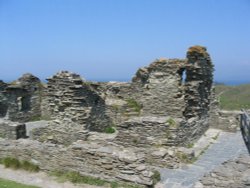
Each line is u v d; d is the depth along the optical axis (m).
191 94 25.27
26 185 16.33
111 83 32.44
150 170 16.23
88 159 16.84
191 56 25.73
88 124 23.14
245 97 59.84
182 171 18.06
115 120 29.17
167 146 20.77
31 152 18.83
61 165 17.70
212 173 14.34
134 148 20.58
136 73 31.19
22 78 34.84
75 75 23.38
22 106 34.84
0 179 17.09
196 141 24.84
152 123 21.05
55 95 23.64
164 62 25.59
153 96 25.95
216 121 29.30
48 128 23.58
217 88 72.56
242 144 24.33
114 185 15.77
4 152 19.89
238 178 13.59
